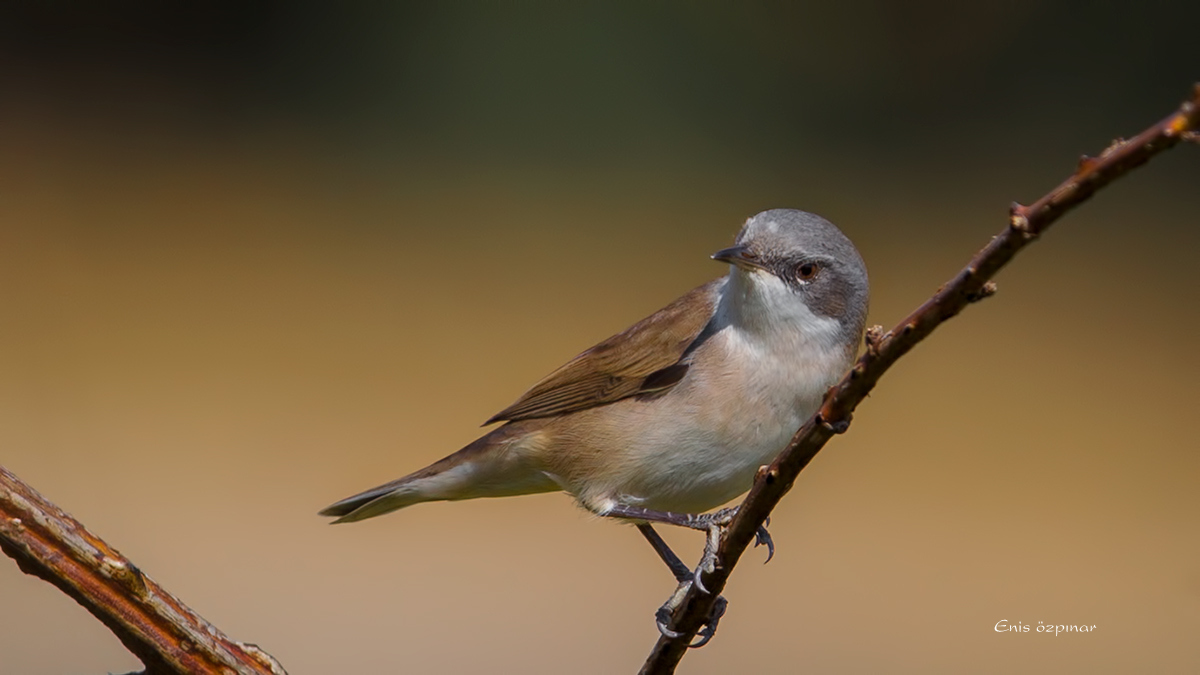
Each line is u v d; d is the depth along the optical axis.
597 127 20.73
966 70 20.91
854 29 20.92
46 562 3.27
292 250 17.66
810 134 20.88
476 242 18.08
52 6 21.12
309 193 19.17
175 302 15.80
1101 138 19.92
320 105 21.11
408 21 20.95
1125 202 19.16
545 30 20.86
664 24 20.92
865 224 18.52
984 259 2.87
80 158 19.38
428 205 18.83
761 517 3.65
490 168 19.98
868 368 3.19
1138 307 16.61
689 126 20.88
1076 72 20.44
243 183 19.23
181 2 22.06
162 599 3.39
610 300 16.31
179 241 17.58
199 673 3.39
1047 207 2.74
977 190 19.39
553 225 18.38
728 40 20.95
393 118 20.91
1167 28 19.84
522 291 16.66
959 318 16.52
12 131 19.77
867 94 20.81
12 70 20.95
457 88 20.89
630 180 19.78
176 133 20.27
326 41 21.16
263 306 15.95
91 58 21.12
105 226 17.77
